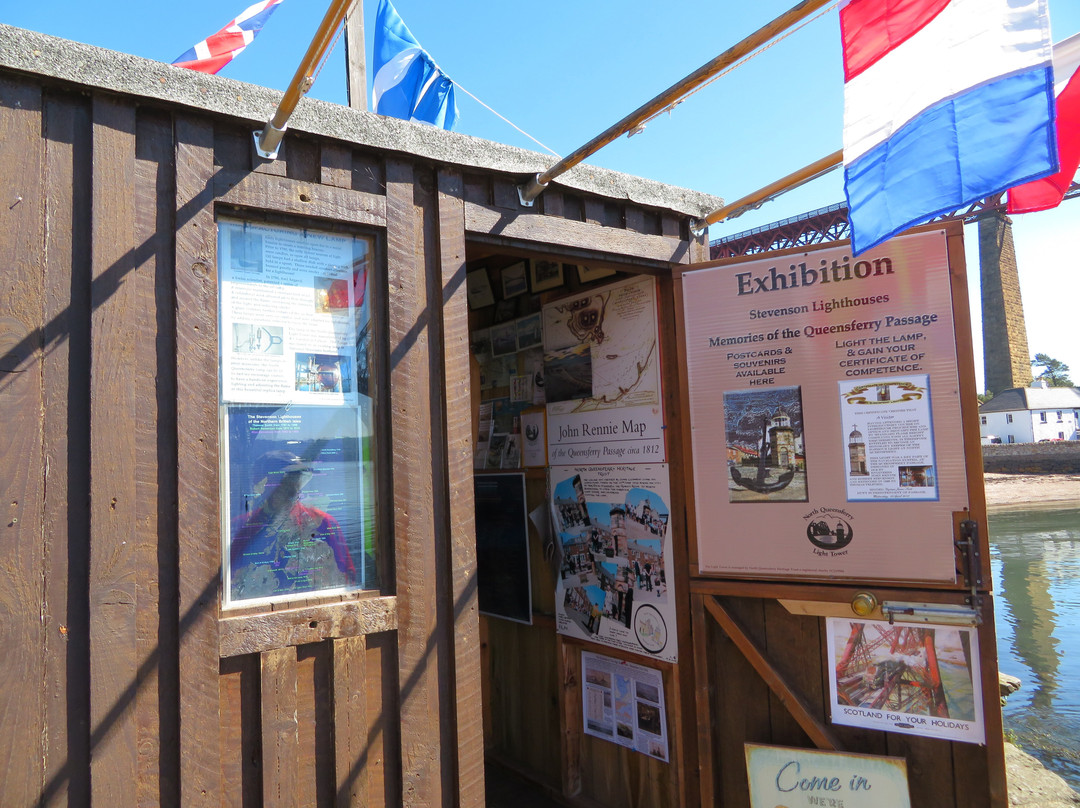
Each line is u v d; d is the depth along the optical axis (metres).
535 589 4.17
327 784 2.32
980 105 2.02
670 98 2.25
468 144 2.77
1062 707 7.75
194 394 2.16
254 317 2.35
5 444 1.89
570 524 3.89
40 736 1.89
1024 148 1.93
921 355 2.81
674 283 3.25
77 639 1.96
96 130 2.07
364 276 2.58
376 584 2.50
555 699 4.02
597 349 3.75
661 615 3.40
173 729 2.07
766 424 3.04
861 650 2.88
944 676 2.75
